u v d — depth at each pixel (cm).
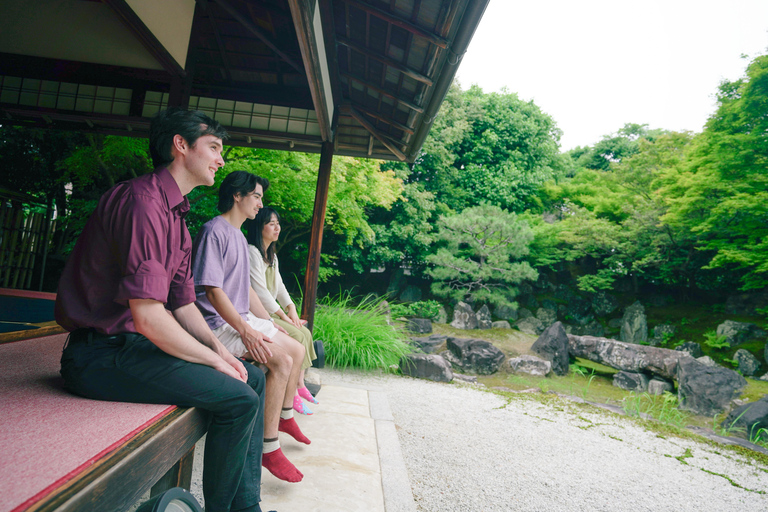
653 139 1661
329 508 178
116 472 80
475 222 1141
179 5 295
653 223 1163
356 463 231
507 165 1397
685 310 1218
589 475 304
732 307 1159
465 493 244
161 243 110
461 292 1164
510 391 624
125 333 112
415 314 1167
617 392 744
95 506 74
